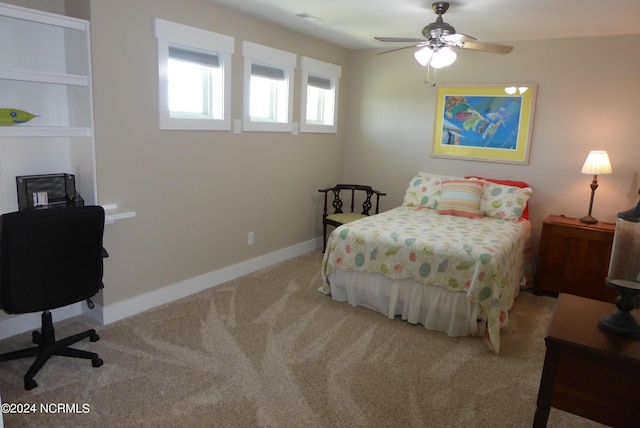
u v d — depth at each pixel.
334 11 3.52
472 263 2.99
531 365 2.76
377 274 3.39
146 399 2.27
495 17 3.42
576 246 3.82
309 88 4.94
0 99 2.62
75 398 2.26
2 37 2.60
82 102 2.78
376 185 5.35
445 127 4.79
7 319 2.86
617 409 1.54
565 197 4.27
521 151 4.41
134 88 3.04
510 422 2.21
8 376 2.44
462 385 2.52
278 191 4.51
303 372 2.58
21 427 2.04
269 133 4.26
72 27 2.60
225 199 3.91
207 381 2.45
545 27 3.69
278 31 4.12
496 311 2.94
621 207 4.03
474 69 4.55
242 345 2.86
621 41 3.86
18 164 2.76
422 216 4.09
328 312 3.42
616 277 1.65
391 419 2.20
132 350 2.75
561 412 2.31
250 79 3.91
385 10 3.43
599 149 4.06
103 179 2.95
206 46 3.44
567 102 4.15
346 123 5.42
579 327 1.68
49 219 2.17
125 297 3.22
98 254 2.44
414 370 2.66
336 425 2.14
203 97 3.71
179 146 3.42
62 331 2.97
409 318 3.25
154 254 3.38
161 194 3.35
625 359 1.48
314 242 5.17
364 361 2.73
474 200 4.10
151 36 3.09
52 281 2.27
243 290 3.82
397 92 5.04
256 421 2.14
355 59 5.25
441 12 3.19
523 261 3.98
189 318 3.23
